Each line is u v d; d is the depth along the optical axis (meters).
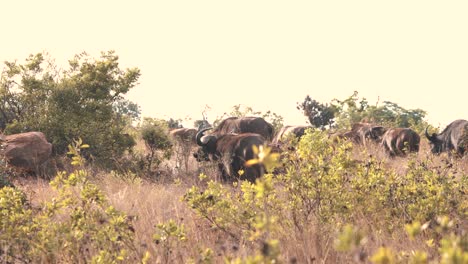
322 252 24.67
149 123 73.31
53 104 72.44
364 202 30.09
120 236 24.25
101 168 65.62
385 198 30.41
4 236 25.03
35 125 70.75
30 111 73.75
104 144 70.62
